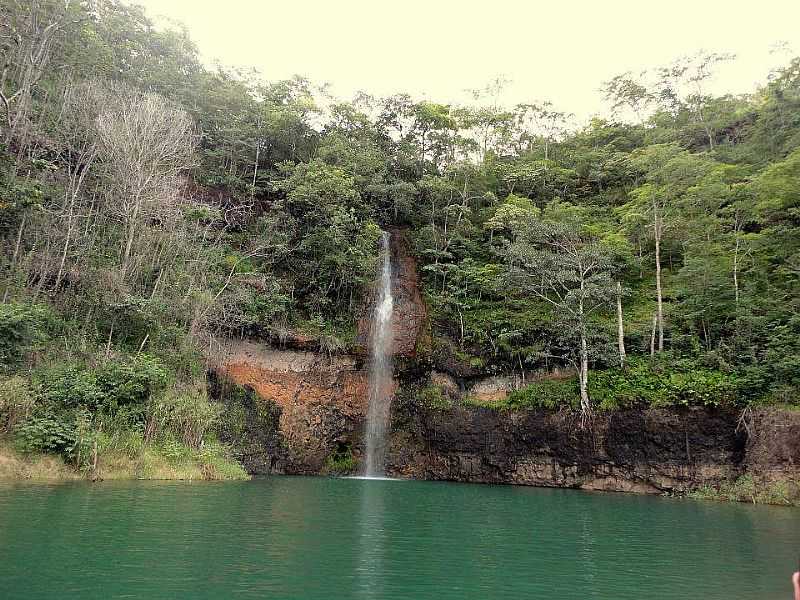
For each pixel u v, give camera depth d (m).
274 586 7.05
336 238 26.88
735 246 25.58
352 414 26.97
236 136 31.47
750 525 13.59
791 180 23.45
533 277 27.50
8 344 16.36
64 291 21.14
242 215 30.47
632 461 22.47
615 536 11.77
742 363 21.89
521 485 24.25
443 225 33.59
